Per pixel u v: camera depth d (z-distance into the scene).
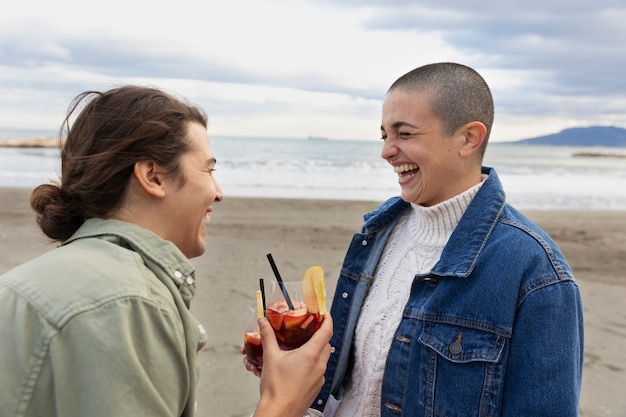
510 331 1.53
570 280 1.54
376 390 1.82
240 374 4.38
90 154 1.31
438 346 1.62
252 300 5.96
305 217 11.11
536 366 1.48
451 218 1.75
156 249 1.28
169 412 1.14
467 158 1.72
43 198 1.39
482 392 1.54
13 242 8.23
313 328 1.55
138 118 1.30
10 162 23.73
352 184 19.11
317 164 27.06
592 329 5.53
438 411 1.60
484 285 1.58
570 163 41.59
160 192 1.33
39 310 1.10
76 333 1.08
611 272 7.69
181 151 1.34
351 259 2.05
